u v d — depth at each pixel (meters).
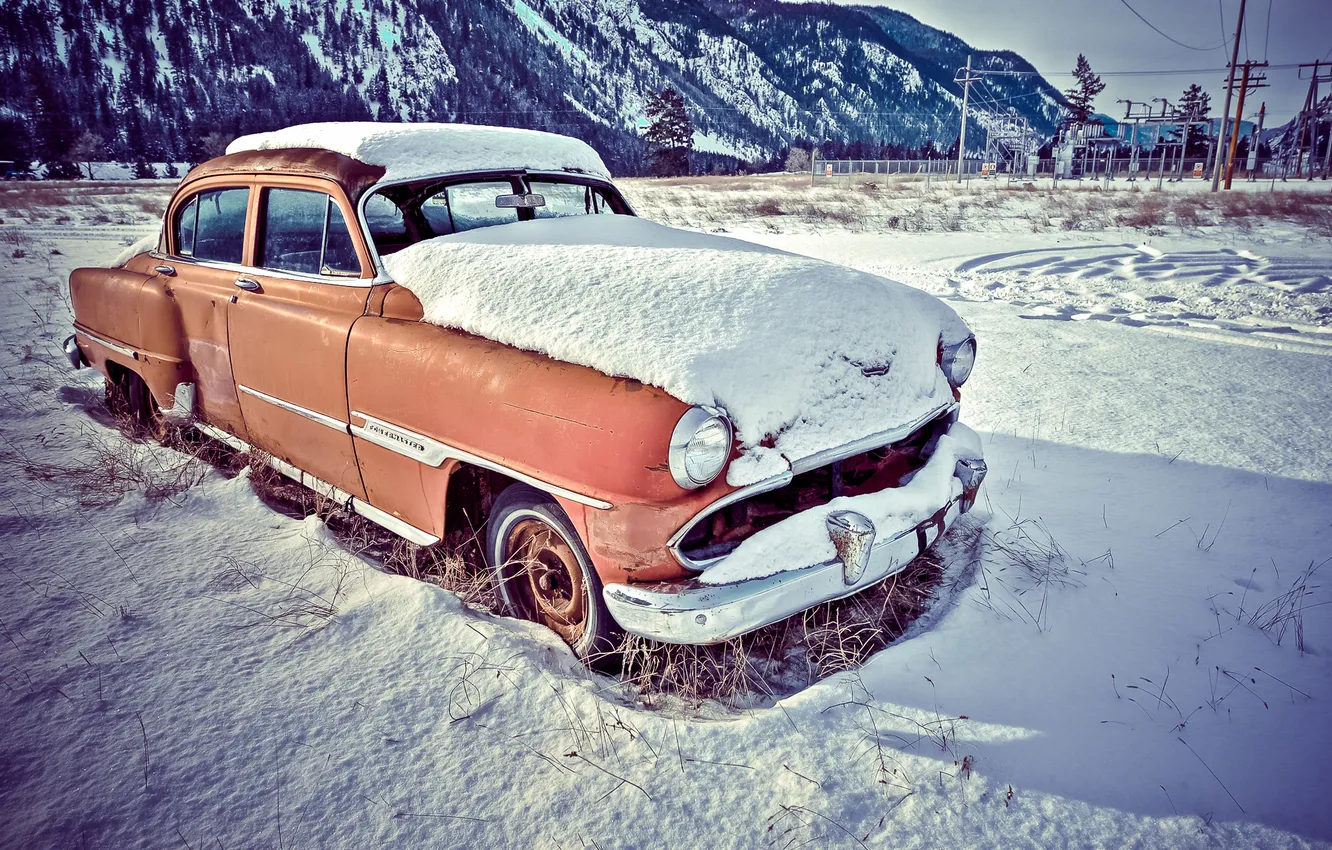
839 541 2.41
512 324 2.72
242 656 2.59
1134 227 17.73
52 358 6.67
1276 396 5.41
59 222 22.11
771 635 2.88
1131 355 6.68
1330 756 2.16
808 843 1.90
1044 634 2.76
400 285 3.12
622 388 2.33
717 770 2.13
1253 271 10.88
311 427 3.44
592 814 1.99
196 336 4.06
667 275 2.83
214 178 4.06
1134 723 2.31
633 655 2.50
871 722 2.31
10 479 4.02
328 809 1.99
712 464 2.22
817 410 2.50
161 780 2.07
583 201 4.16
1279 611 2.85
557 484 2.42
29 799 2.00
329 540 3.37
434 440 2.82
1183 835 1.93
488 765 2.15
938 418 3.18
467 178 3.72
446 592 2.91
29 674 2.48
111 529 3.49
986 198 29.94
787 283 2.83
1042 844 1.90
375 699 2.39
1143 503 3.83
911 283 10.88
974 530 3.56
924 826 1.96
